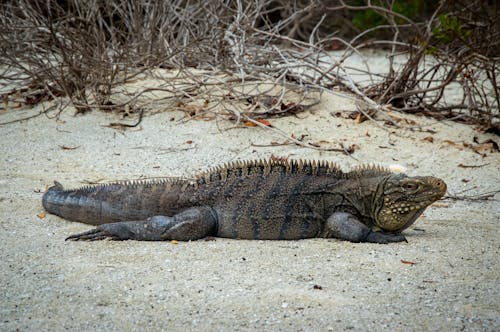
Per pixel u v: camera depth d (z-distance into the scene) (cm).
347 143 1914
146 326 982
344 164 1781
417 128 2055
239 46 2184
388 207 1331
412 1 3672
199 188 1352
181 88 2139
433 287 1117
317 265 1197
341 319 1005
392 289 1106
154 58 2178
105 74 2056
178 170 1708
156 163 1747
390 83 2234
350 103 2156
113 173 1677
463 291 1105
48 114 2058
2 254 1217
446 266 1201
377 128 2019
